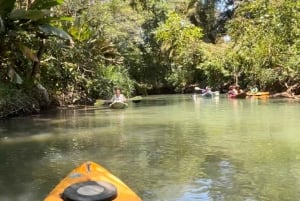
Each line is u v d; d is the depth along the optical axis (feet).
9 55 56.18
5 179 21.65
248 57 92.02
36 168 23.89
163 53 130.41
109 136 35.06
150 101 83.66
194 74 126.41
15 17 47.55
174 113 55.21
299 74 82.28
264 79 90.68
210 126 40.57
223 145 29.91
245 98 84.99
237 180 20.71
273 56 84.89
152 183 20.38
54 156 27.04
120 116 52.19
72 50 70.28
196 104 71.56
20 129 40.11
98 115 53.78
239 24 94.48
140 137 34.27
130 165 24.17
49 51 66.54
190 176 21.57
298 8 79.00
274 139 32.01
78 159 26.05
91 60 75.97
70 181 16.43
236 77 105.91
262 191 18.90
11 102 52.34
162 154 27.14
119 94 67.67
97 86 78.43
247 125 40.60
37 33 54.75
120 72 95.86
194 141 31.83
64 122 45.83
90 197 14.40
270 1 81.46
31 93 59.16
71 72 71.46
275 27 80.07
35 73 59.82
